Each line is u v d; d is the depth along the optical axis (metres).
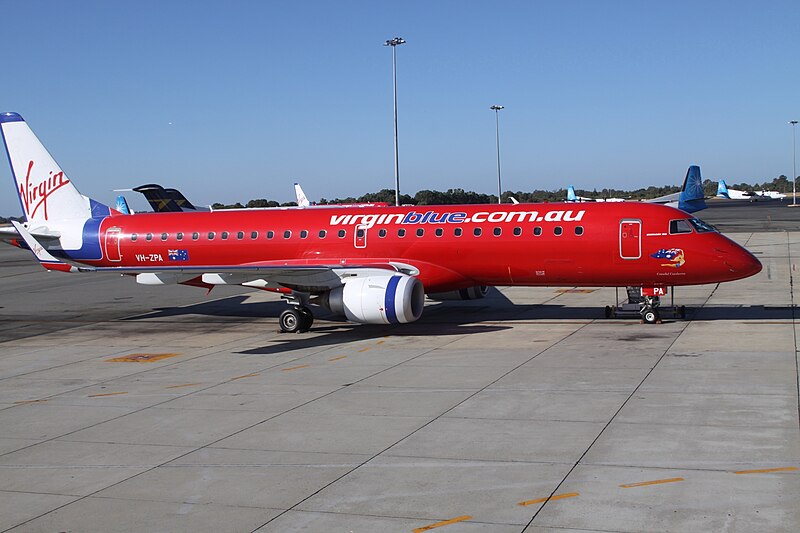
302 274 26.61
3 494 12.08
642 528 9.84
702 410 15.28
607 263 26.47
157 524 10.60
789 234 72.06
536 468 12.25
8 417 17.03
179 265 32.31
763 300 31.92
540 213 27.48
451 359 21.62
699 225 26.08
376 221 29.50
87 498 11.74
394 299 25.45
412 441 13.97
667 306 30.20
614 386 17.59
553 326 26.91
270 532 10.19
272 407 16.94
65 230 33.91
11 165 34.97
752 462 12.12
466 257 27.97
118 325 31.95
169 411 16.98
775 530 9.63
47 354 25.45
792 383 17.27
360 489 11.65
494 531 9.94
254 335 27.91
